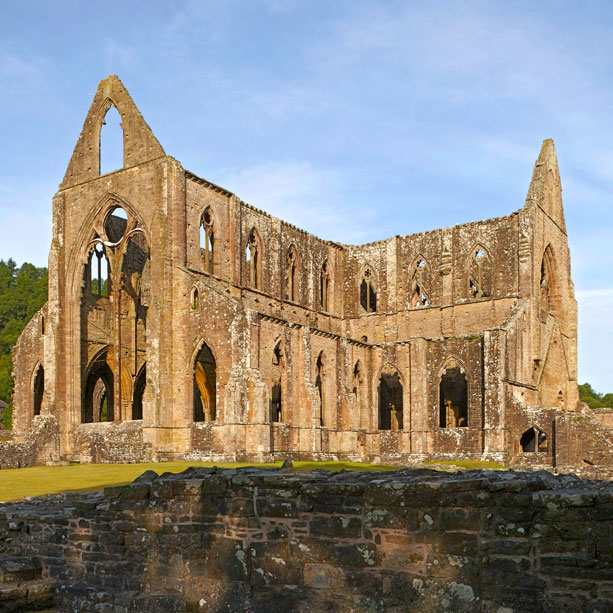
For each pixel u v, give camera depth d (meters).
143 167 55.25
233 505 15.56
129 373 62.66
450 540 13.23
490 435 55.59
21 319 135.00
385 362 65.69
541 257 66.56
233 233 60.31
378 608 13.73
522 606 12.50
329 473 15.85
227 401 49.66
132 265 64.38
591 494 12.23
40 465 50.97
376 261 73.38
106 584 16.92
